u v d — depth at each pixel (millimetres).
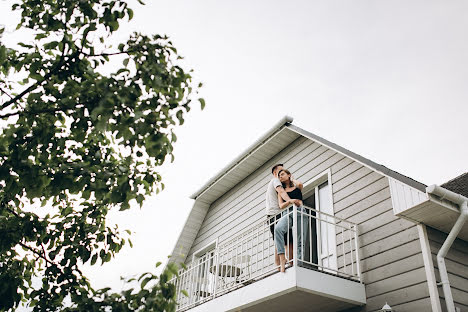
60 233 3123
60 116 2689
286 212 5824
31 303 2910
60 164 2760
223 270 7305
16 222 2830
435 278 4965
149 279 2350
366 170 6562
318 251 6652
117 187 2646
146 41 2494
